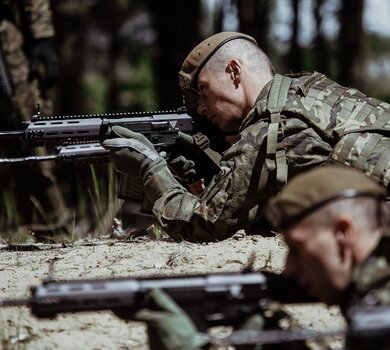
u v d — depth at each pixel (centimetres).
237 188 536
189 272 486
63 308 314
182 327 318
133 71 2442
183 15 1555
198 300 327
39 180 955
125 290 318
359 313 293
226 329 420
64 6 2141
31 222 938
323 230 312
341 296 317
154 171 559
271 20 2066
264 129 539
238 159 539
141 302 320
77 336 431
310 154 534
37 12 932
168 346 316
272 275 333
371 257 313
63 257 533
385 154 532
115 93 2389
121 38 2389
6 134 565
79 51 2188
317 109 543
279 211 317
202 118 585
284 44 2108
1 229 927
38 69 935
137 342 427
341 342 404
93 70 2414
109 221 752
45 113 941
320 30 2028
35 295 313
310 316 427
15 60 925
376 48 2336
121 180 589
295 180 321
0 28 919
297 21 2050
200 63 571
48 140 566
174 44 1556
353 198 313
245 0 1714
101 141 574
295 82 558
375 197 316
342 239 312
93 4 2278
